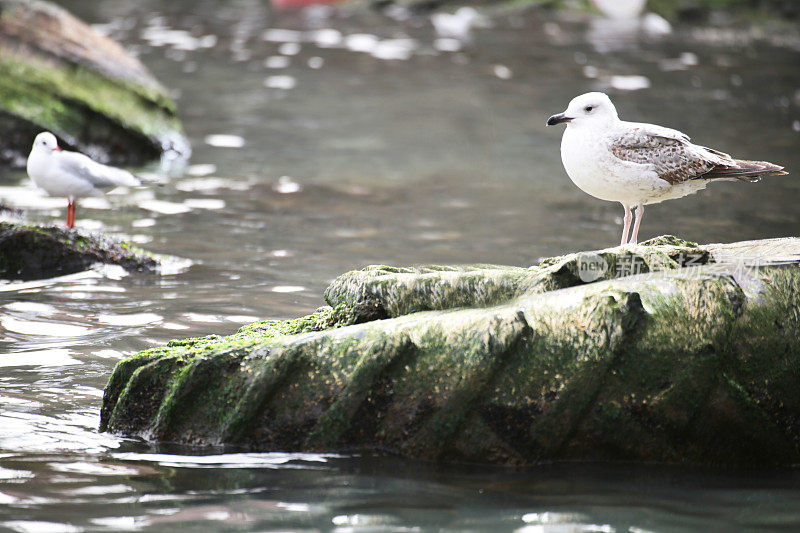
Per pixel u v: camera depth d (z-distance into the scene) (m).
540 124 26.47
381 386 8.76
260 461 8.62
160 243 15.92
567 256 9.67
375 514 7.56
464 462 8.73
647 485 8.34
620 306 8.60
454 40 38.69
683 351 8.65
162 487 8.01
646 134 10.33
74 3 44.81
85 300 12.98
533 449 8.73
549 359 8.59
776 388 8.87
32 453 8.60
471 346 8.60
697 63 34.81
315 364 8.83
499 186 20.55
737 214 18.31
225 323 12.16
